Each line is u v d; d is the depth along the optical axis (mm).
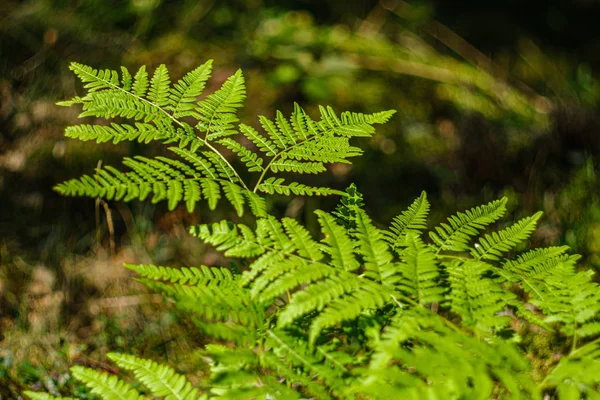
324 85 4809
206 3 5582
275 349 1471
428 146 4402
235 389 1397
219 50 5098
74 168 3838
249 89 4676
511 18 6449
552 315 1551
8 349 2770
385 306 1569
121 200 3754
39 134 4000
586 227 3576
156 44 5043
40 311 3027
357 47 5461
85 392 2436
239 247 1528
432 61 5527
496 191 4047
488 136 4352
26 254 3393
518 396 1285
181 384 1521
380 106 4742
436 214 3893
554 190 3971
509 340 1560
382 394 1290
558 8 6602
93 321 3027
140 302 3105
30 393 1625
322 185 4031
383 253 1563
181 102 1926
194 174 1688
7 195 3682
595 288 1585
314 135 1957
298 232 1595
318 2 6102
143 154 3951
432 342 1329
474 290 1526
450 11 6461
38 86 4336
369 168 4195
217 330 1394
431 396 1251
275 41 5223
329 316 1371
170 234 3604
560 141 4320
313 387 1422
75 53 4688
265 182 1826
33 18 4910
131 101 1891
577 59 6090
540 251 1751
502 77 5508
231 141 1892
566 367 1399
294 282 1443
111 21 5141
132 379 2598
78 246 3486
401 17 6242
